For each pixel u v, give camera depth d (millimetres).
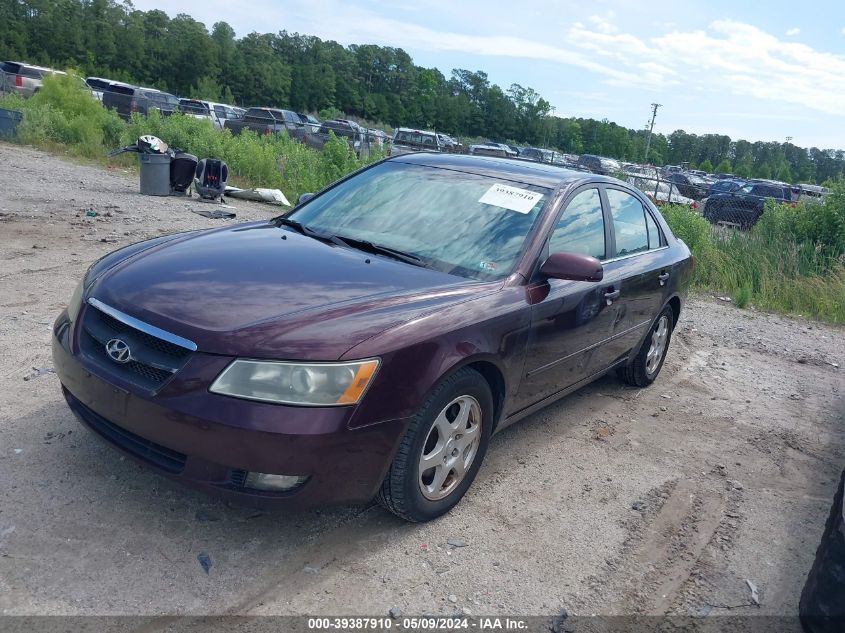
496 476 4016
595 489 4027
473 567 3141
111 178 14383
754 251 11391
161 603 2654
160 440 2822
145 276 3281
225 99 83688
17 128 18359
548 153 35500
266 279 3285
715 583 3301
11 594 2588
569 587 3113
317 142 27281
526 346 3711
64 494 3223
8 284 6297
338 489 2906
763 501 4168
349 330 2926
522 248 3883
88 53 84875
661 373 6402
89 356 3057
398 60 122375
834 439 5289
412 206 4223
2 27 81062
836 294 10047
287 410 2723
